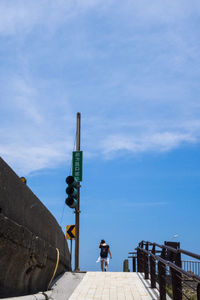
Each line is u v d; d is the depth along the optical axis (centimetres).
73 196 1308
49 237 954
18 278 670
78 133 1739
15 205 636
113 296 943
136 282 1139
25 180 739
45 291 890
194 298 955
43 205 878
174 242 757
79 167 1648
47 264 895
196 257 534
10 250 572
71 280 1149
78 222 1602
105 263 1595
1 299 540
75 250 1564
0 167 558
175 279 734
